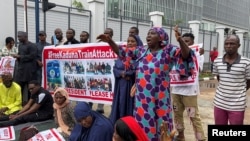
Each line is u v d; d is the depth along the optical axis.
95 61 5.51
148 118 3.34
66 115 4.86
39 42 7.21
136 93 3.47
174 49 3.26
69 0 15.95
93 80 5.57
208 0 34.69
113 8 19.75
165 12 25.78
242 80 3.61
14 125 5.48
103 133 3.19
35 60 6.73
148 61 3.37
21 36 6.61
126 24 15.41
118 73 4.17
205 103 8.77
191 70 3.22
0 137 4.77
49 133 4.46
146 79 3.34
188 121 6.53
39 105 5.68
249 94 10.55
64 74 5.96
